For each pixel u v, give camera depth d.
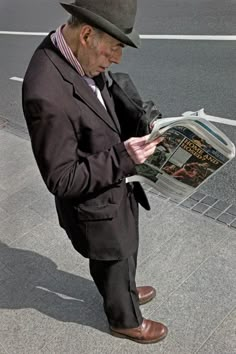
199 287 2.63
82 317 2.56
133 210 2.03
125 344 2.37
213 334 2.36
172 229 3.08
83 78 1.64
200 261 2.80
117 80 1.92
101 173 1.61
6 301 2.71
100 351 2.35
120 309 2.21
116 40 1.50
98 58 1.55
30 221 3.36
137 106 1.81
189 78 5.51
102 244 1.89
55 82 1.54
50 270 2.89
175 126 1.59
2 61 7.51
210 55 5.99
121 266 2.04
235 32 6.55
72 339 2.44
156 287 2.66
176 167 1.79
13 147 4.53
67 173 1.60
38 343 2.43
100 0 1.42
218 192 3.44
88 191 1.65
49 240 3.15
